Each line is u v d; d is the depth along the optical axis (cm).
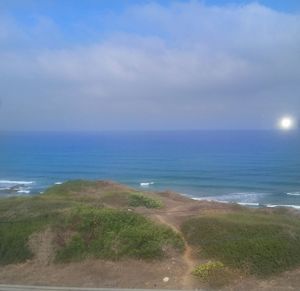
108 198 3994
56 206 3503
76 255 2523
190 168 12050
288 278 2167
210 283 2103
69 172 12000
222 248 2447
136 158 14888
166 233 2642
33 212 3312
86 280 2208
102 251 2516
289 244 2436
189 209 3628
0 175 11700
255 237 2556
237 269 2259
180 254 2484
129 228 2681
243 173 10812
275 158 13475
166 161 13825
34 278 2267
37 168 12950
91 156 15900
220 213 3200
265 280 2158
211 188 8956
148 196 4134
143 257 2439
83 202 3719
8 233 2819
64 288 2086
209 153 15762
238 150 16362
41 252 2588
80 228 2736
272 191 8450
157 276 2214
